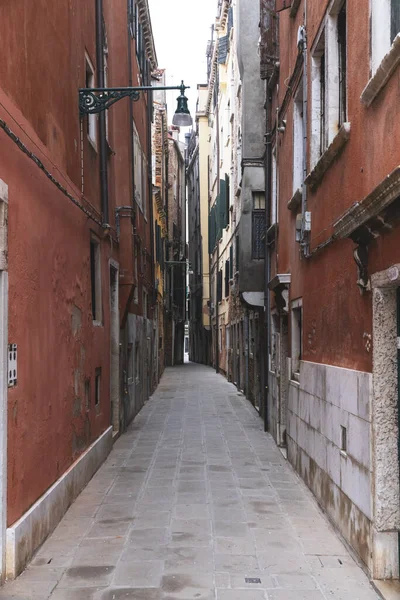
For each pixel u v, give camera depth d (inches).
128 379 534.3
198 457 391.5
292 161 352.5
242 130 515.2
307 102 299.9
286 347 429.4
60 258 263.1
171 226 1560.0
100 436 369.4
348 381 217.8
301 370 323.3
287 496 293.1
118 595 178.7
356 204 181.6
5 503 187.0
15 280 198.7
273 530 240.4
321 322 270.4
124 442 447.8
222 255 1079.6
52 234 248.8
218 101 1073.5
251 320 691.4
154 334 893.2
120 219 476.1
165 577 192.4
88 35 358.0
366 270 196.2
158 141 1155.3
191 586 185.2
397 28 168.1
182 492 301.4
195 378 1114.1
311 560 207.3
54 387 250.5
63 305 268.8
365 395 195.0
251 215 510.0
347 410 219.5
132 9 599.8
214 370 1347.2
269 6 431.5
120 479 330.0
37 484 222.5
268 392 498.3
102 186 383.2
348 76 216.8
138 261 627.5
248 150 510.9
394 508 183.6
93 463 337.7
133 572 196.5
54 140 258.5
